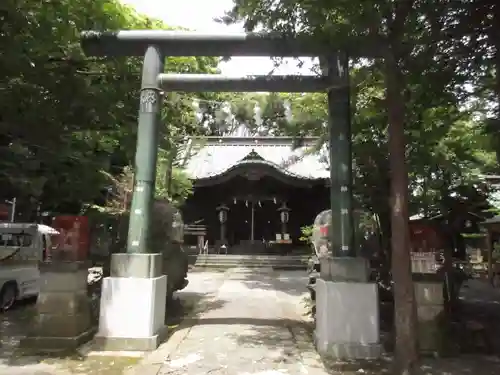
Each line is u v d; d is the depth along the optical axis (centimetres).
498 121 761
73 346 740
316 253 1027
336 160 801
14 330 900
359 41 607
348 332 711
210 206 3238
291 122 1315
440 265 785
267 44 816
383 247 1012
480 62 681
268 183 3136
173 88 855
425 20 624
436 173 1052
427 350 730
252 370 645
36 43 768
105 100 968
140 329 741
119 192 1232
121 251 1009
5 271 1107
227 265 2514
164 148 1355
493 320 1005
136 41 845
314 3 564
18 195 1169
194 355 711
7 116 908
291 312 1129
